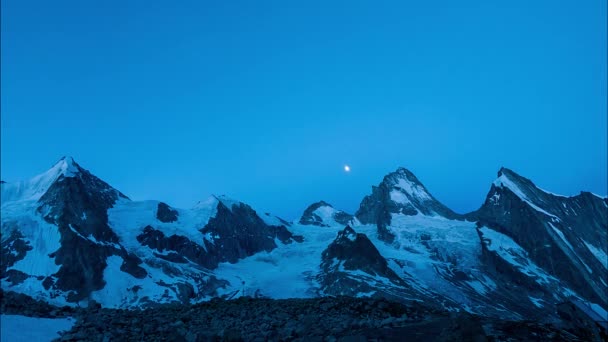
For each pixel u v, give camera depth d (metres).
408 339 18.73
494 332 19.08
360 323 22.81
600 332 21.36
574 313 23.14
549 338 18.58
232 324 27.33
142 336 25.81
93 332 26.91
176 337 23.67
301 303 33.19
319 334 22.06
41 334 27.53
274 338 22.50
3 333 26.61
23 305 35.59
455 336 18.03
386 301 31.11
